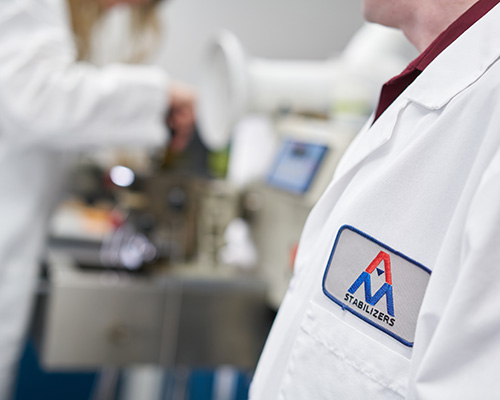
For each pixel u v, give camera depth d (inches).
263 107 63.9
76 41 64.4
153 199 66.9
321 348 26.4
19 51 54.4
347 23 129.8
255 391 30.2
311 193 54.6
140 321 61.0
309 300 27.9
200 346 62.7
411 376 22.5
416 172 24.6
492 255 19.8
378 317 25.1
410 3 28.1
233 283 62.9
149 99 59.6
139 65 74.7
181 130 65.9
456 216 22.3
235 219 69.2
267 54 128.4
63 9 59.1
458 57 25.4
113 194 86.6
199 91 65.0
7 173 57.3
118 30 71.8
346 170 28.7
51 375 81.4
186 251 67.1
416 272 24.2
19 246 58.9
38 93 55.0
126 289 60.4
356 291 25.7
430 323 22.1
